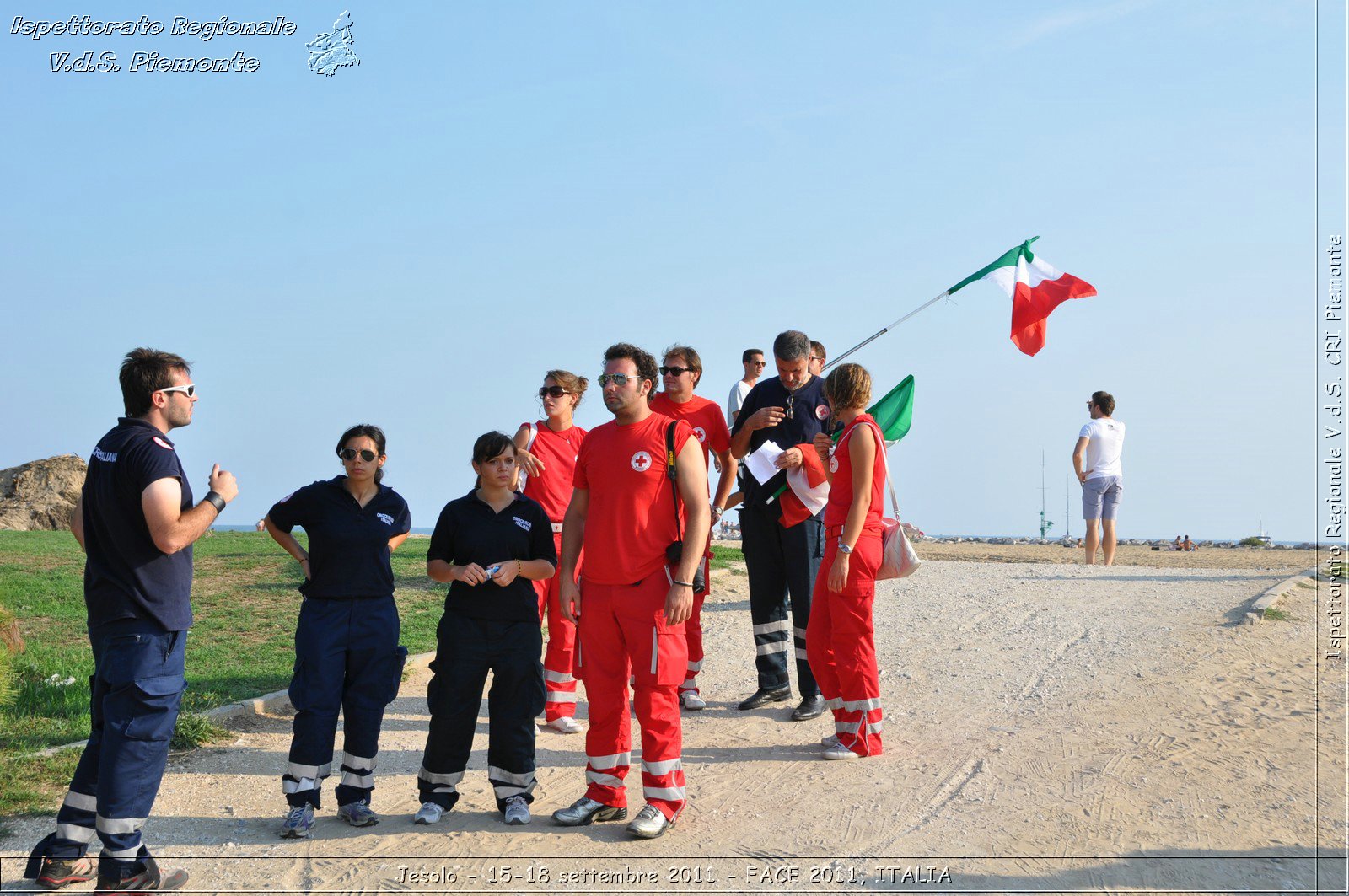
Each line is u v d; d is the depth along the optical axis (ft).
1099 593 36.68
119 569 14.47
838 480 21.25
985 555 76.23
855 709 20.90
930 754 20.85
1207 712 22.50
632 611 17.12
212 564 45.24
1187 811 17.29
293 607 36.04
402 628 32.94
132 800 14.32
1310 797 17.76
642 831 16.67
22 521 74.33
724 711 25.09
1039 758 20.21
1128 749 20.40
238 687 25.55
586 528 17.76
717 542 65.10
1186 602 34.12
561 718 23.66
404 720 24.41
